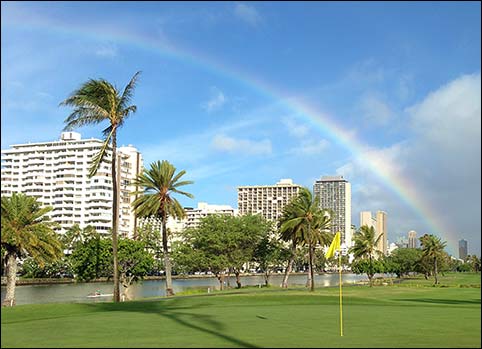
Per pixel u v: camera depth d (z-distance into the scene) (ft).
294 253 303.07
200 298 149.18
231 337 66.08
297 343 60.13
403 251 588.91
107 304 121.49
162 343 60.18
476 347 56.85
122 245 290.97
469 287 277.85
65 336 67.31
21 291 322.55
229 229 320.09
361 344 59.21
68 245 465.06
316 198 272.92
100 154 144.87
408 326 80.59
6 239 176.45
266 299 143.95
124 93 146.41
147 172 221.25
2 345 59.41
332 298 150.00
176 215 224.33
